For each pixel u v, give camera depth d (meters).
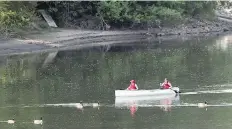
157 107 105.19
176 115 99.00
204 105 104.75
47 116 100.62
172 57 164.00
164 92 113.56
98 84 125.31
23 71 143.62
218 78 128.88
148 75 134.88
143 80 128.88
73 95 115.44
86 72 140.62
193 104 106.44
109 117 99.19
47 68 147.50
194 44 198.62
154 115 99.69
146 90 113.38
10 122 97.12
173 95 113.69
